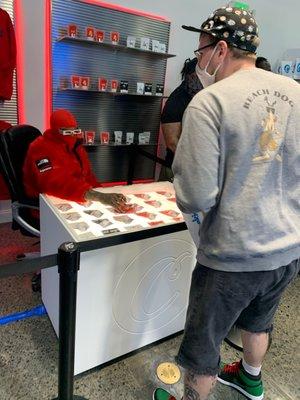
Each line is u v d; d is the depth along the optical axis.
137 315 1.54
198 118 0.81
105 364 1.56
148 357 1.64
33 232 1.98
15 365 1.51
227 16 0.90
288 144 0.85
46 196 1.67
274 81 0.88
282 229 0.89
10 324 1.76
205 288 0.98
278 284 1.05
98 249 1.25
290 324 1.95
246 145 0.81
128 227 1.38
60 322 1.07
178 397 1.44
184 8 3.25
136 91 3.24
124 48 2.98
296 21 4.00
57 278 1.56
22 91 2.78
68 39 2.73
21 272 0.94
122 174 3.63
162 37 3.25
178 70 3.49
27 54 2.68
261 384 1.41
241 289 0.94
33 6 2.57
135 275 1.43
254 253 0.87
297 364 1.66
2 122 2.70
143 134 3.45
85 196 1.67
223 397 1.44
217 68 0.96
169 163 2.70
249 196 0.84
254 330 1.21
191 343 1.04
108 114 3.30
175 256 1.52
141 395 1.43
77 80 2.87
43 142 1.90
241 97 0.81
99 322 1.42
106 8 2.88
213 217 0.93
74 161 1.98
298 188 0.91
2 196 2.87
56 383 1.44
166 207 1.65
